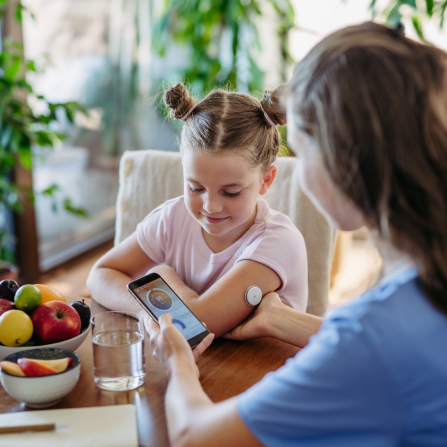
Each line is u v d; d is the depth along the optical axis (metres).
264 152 1.08
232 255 1.21
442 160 0.57
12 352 0.83
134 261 1.31
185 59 3.63
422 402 0.55
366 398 0.55
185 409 0.67
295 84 0.64
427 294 0.58
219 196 1.06
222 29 2.94
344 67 0.58
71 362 0.78
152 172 1.51
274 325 1.01
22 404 0.78
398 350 0.55
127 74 3.40
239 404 0.60
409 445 0.57
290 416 0.57
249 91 2.85
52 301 0.88
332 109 0.58
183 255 1.28
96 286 1.22
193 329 0.93
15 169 2.48
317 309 1.40
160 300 0.95
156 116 3.71
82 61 2.98
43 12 2.63
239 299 1.07
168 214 1.29
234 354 0.97
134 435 0.70
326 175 0.62
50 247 3.01
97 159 3.29
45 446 0.68
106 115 3.29
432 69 0.59
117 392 0.82
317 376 0.56
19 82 1.84
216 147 1.02
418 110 0.57
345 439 0.56
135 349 0.83
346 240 2.02
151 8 3.41
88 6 2.96
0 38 2.35
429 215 0.57
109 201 3.54
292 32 3.02
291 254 1.16
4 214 2.58
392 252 0.63
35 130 1.92
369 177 0.58
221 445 0.60
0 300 0.91
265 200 1.38
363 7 2.82
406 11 1.86
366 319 0.56
